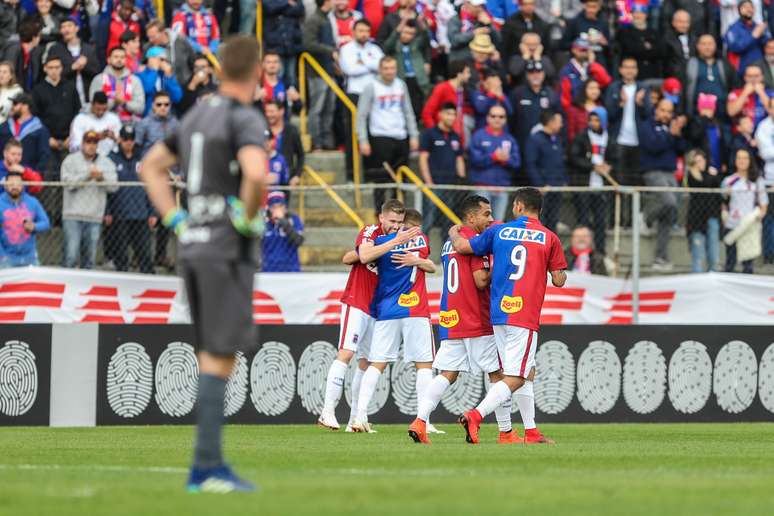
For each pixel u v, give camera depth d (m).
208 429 19.22
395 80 62.53
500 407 37.69
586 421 52.88
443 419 51.88
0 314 51.84
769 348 54.44
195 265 18.97
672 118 65.19
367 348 44.72
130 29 62.62
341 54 65.31
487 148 60.88
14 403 48.72
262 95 60.88
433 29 69.81
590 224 60.38
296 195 61.97
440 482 21.67
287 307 53.97
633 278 55.91
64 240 54.44
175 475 23.53
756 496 20.17
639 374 53.38
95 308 52.78
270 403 50.56
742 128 65.25
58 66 58.84
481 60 64.88
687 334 53.81
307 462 27.55
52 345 48.97
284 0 66.62
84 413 49.16
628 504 18.72
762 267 60.94
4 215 53.06
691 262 61.78
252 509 17.23
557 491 20.41
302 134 67.44
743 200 60.75
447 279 37.62
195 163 19.11
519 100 63.62
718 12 72.31
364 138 62.09
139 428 47.41
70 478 22.64
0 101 57.81
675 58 68.19
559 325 52.72
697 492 20.61
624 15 68.56
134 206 54.91
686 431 46.50
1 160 56.78
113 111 59.03
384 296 42.25
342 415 51.00
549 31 68.12
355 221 59.44
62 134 59.03
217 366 19.30
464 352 37.56
